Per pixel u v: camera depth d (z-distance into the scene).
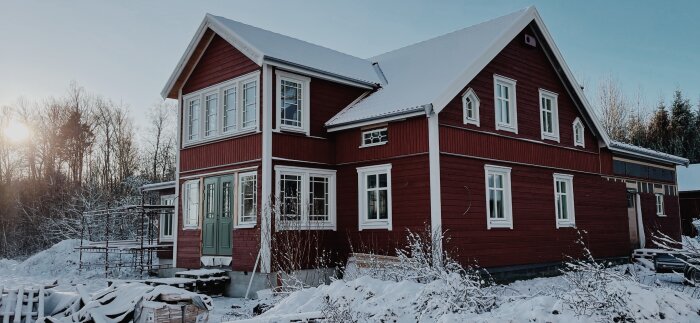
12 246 36.91
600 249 19.70
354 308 8.02
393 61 19.59
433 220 13.77
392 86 17.20
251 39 16.05
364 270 13.02
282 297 11.08
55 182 41.50
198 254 16.91
